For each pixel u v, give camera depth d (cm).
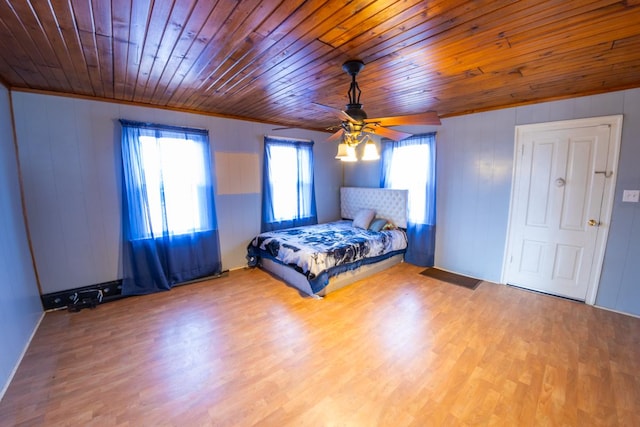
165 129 350
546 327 264
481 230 383
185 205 375
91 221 317
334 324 273
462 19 152
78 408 174
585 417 165
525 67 222
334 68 224
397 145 464
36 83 263
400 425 161
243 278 400
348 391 188
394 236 434
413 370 207
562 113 307
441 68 223
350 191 551
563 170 315
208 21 155
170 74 239
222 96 308
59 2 137
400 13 146
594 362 213
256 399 181
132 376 202
